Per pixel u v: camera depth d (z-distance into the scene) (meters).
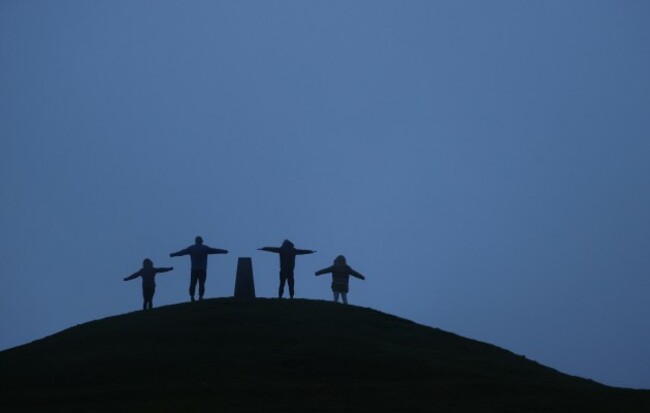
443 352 46.25
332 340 45.53
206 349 44.12
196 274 57.16
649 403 35.22
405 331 50.78
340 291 58.38
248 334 46.59
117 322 51.38
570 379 45.22
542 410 33.62
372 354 43.19
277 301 55.25
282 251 58.09
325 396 35.50
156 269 60.25
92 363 41.97
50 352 45.91
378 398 35.12
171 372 40.44
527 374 44.22
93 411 33.81
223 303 54.22
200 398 35.56
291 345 44.62
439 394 35.91
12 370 42.34
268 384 37.94
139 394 36.28
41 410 34.53
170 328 48.19
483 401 34.91
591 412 33.66
